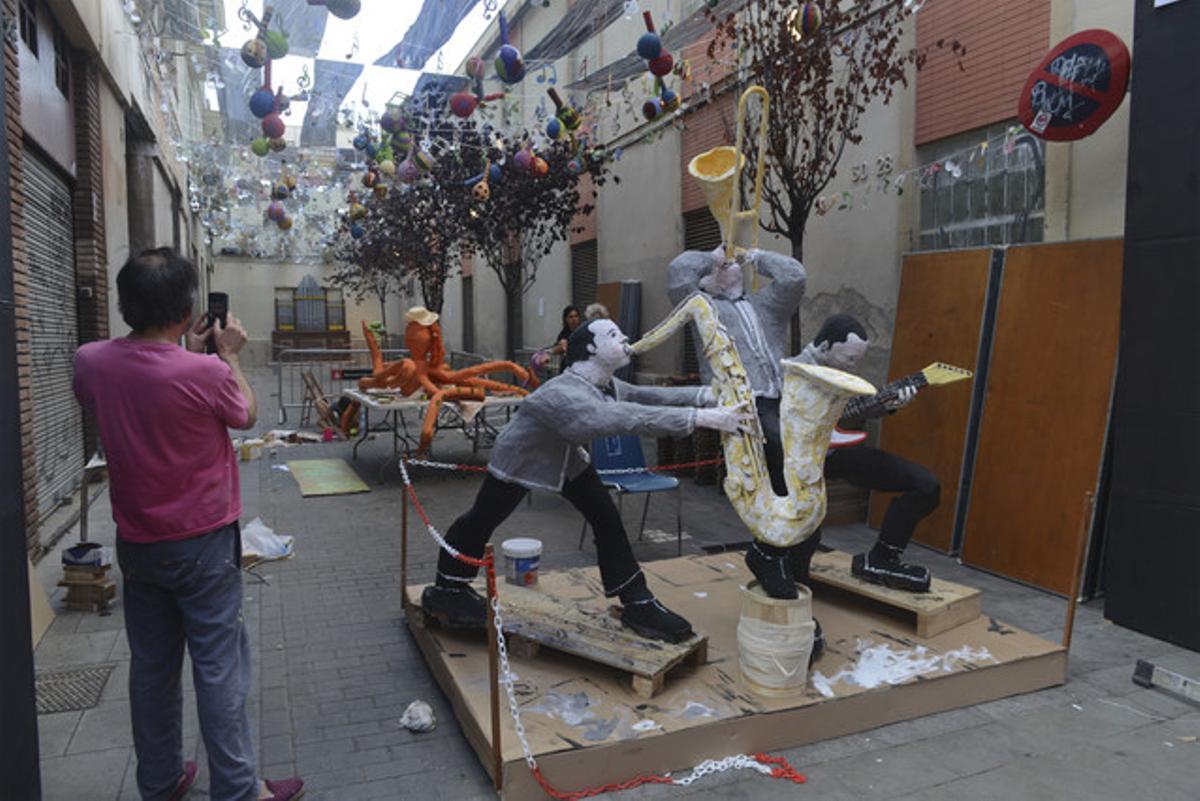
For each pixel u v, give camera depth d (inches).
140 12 250.1
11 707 87.0
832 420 128.6
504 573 208.2
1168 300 165.9
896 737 129.6
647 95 357.1
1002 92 231.3
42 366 240.8
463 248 525.0
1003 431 211.8
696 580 186.2
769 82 245.1
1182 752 125.6
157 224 457.1
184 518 97.0
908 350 242.2
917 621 153.8
